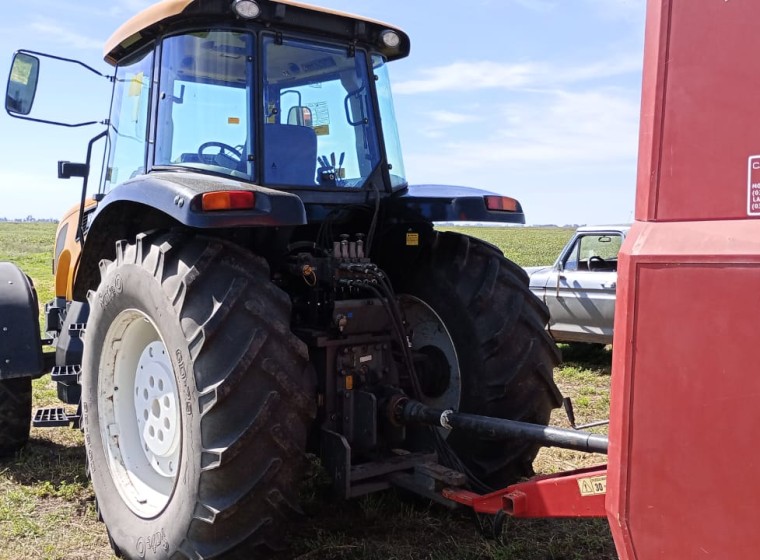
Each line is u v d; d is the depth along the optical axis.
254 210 2.73
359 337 3.32
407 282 3.74
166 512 2.94
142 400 3.35
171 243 2.96
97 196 4.41
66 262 5.06
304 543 3.35
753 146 1.71
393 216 3.68
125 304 3.20
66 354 4.29
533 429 2.77
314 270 3.28
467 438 3.44
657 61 1.87
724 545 1.72
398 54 4.00
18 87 3.93
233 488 2.71
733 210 1.74
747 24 1.73
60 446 4.91
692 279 1.77
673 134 1.84
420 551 3.29
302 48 3.53
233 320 2.75
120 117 4.06
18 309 4.46
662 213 1.86
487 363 3.39
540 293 8.55
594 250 8.38
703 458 1.75
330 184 3.57
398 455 3.31
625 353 1.89
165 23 3.40
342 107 3.69
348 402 3.25
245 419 2.69
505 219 3.61
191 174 3.18
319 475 4.13
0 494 4.04
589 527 3.58
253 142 3.28
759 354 1.66
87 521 3.72
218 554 2.75
